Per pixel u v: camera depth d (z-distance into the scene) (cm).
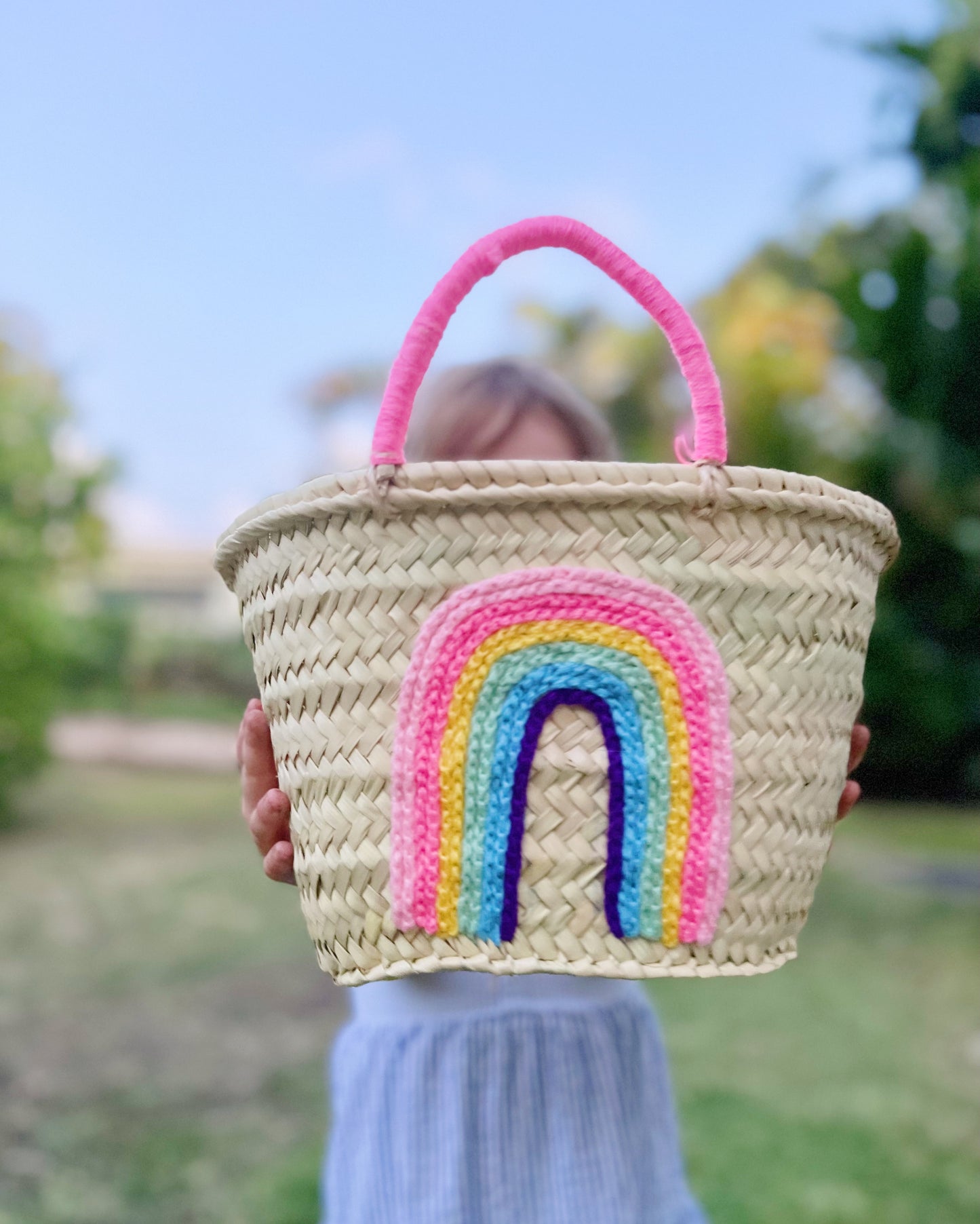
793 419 934
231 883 570
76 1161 264
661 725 94
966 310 869
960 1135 274
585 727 94
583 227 98
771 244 1011
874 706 889
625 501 92
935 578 904
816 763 100
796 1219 232
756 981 409
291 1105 297
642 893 94
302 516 97
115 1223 234
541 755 94
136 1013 371
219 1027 358
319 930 101
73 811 809
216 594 2200
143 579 2191
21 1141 275
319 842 99
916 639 898
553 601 93
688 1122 280
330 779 98
